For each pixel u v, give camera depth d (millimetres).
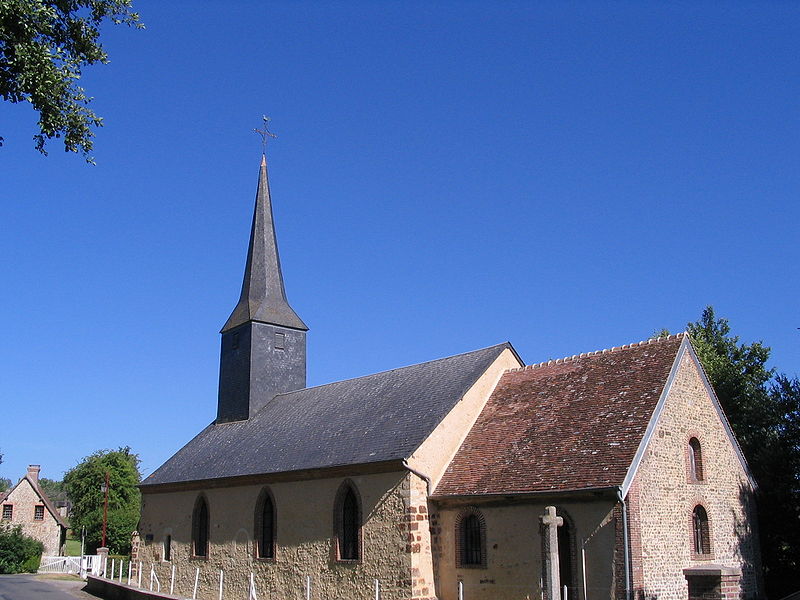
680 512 21797
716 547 22906
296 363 39406
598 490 20172
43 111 14891
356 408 30812
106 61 16188
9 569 53750
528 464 22891
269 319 38906
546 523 16938
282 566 28203
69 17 15703
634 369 24391
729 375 33062
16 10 14008
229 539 31359
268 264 40438
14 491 62469
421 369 31484
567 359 27391
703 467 23297
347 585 25328
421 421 26172
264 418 36031
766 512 26453
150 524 37438
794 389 28734
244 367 38125
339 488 26422
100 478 70250
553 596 16594
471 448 25500
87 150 15625
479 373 27750
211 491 33219
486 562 22688
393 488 24500
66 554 69125
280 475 28906
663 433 22062
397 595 23578
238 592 30203
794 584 26656
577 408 24203
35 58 14227
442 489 24344
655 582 20156
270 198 42156
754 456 27562
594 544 20266
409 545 23531
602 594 19844
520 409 26031
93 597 33469
